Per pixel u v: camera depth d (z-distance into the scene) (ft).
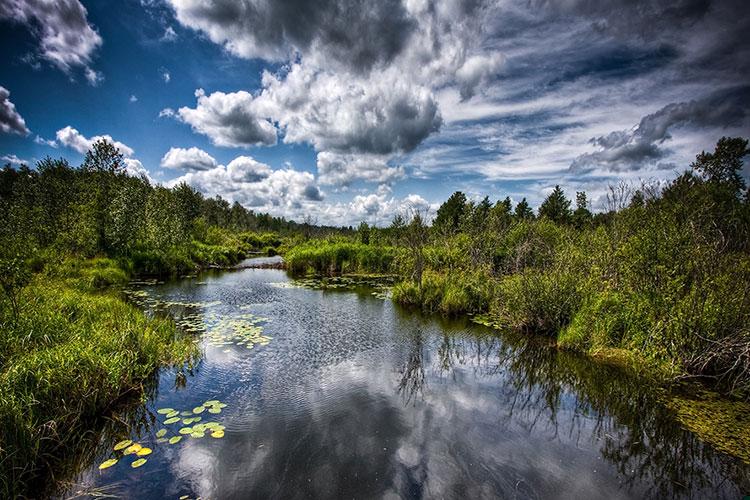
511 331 28.53
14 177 119.03
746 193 40.22
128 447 12.47
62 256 46.09
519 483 11.33
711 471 12.21
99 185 64.18
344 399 16.76
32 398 12.30
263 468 11.64
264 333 26.68
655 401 17.22
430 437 13.82
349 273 65.46
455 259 49.83
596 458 12.81
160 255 61.72
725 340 18.53
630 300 23.71
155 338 21.08
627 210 29.58
